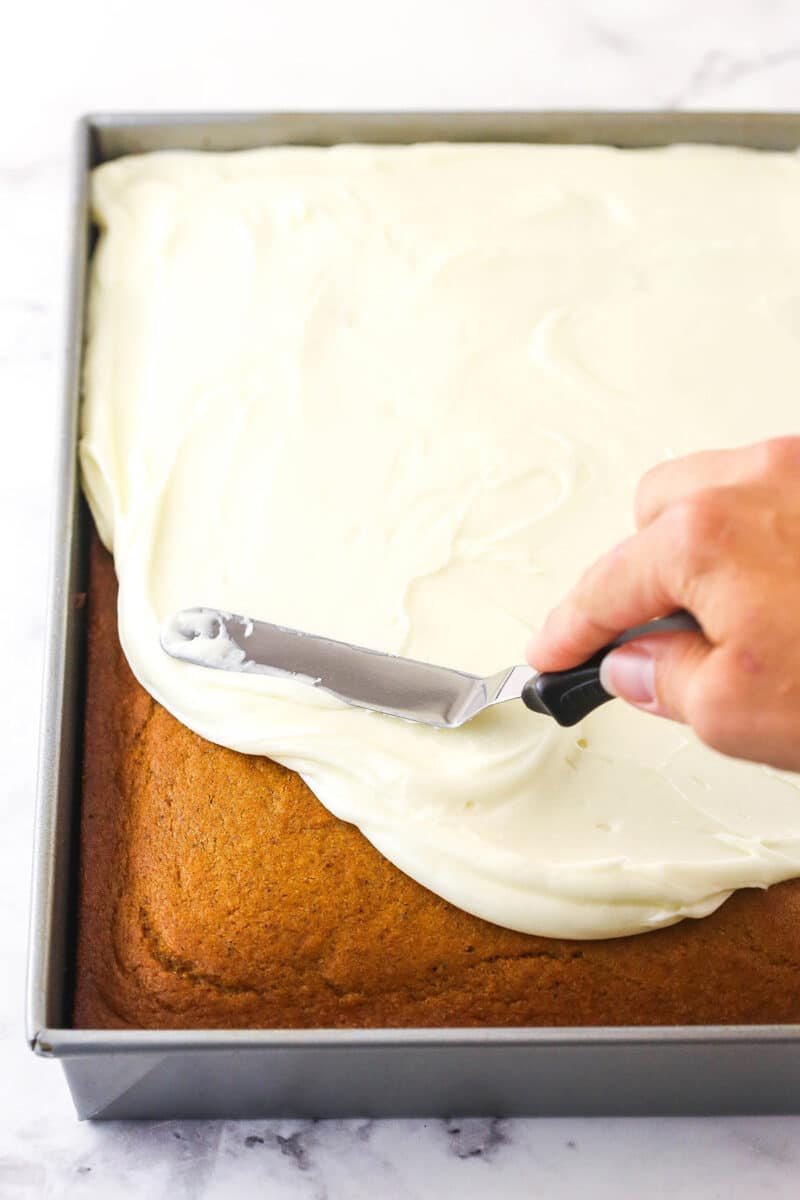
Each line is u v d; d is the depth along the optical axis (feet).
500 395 2.37
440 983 2.02
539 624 2.16
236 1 3.12
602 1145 2.10
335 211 2.58
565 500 2.27
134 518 2.24
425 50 3.08
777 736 1.70
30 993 1.91
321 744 2.04
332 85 3.03
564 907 1.98
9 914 2.26
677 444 2.33
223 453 2.30
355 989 2.02
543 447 2.32
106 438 2.33
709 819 2.03
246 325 2.44
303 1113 2.10
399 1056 1.93
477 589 2.18
